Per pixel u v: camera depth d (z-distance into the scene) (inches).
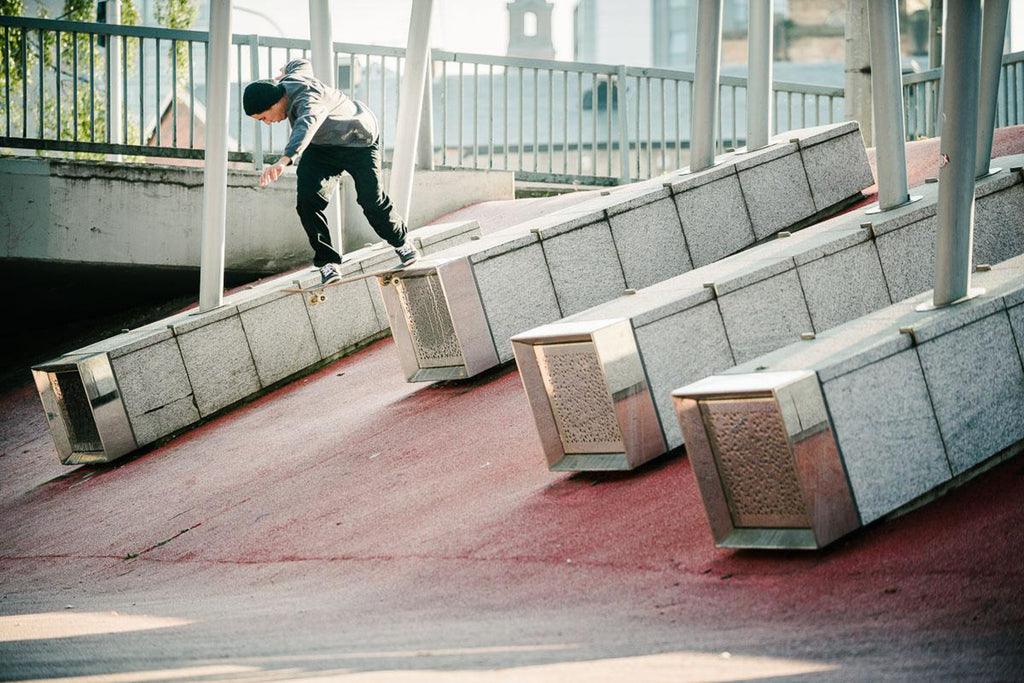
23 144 689.6
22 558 410.9
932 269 376.8
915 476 250.8
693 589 233.5
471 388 453.7
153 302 791.7
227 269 716.7
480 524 314.0
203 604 294.7
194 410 534.6
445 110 764.0
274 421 506.3
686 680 167.3
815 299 353.7
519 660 190.9
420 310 464.1
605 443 326.3
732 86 761.0
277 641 230.8
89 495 474.0
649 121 761.0
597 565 263.4
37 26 697.0
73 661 229.1
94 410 504.4
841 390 244.1
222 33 527.8
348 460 416.5
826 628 194.5
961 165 273.9
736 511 254.7
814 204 519.8
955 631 183.2
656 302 335.9
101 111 951.6
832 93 784.9
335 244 661.3
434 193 754.2
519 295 452.1
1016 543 218.5
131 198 692.7
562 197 690.8
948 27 271.9
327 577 304.5
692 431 253.6
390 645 214.1
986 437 263.0
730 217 494.9
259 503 398.0
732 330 337.4
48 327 805.9
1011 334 272.2
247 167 759.1
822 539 237.5
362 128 403.5
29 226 684.1
